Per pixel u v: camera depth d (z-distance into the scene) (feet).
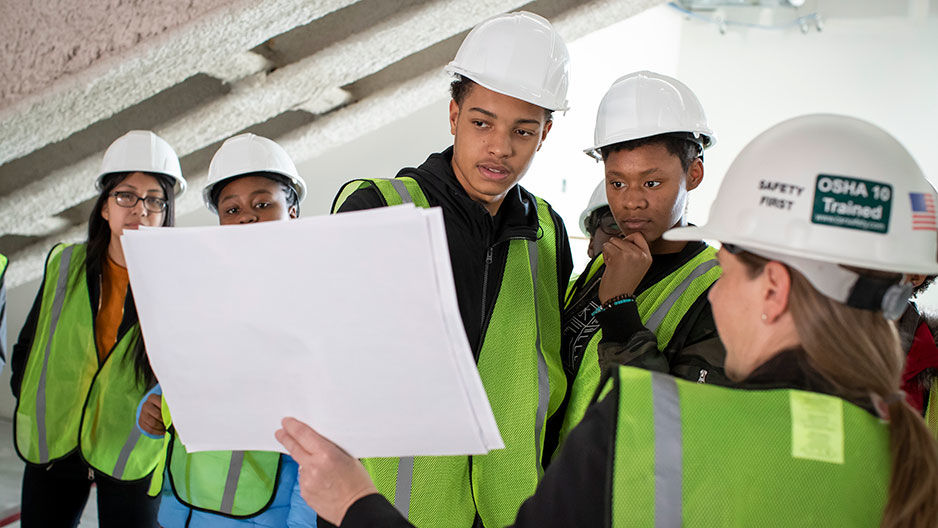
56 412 8.40
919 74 21.68
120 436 8.41
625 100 5.82
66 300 8.61
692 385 3.06
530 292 5.60
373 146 18.34
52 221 13.11
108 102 10.02
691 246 5.90
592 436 3.03
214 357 3.46
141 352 8.36
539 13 11.97
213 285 3.31
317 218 3.05
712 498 2.89
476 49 5.34
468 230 5.40
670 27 22.49
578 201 20.93
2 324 9.50
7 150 10.34
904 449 2.90
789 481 2.89
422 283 3.05
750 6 22.18
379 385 3.35
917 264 3.03
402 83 12.97
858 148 3.09
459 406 3.33
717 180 22.82
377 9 11.14
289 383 3.46
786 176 3.14
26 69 9.43
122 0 9.25
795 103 22.34
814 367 3.04
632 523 2.89
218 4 9.20
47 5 9.30
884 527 2.86
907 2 21.61
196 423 3.67
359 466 3.59
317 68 11.42
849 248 3.02
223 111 11.66
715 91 22.72
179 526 6.77
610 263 5.61
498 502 5.29
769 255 3.14
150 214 8.87
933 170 21.76
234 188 7.91
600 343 5.37
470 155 5.29
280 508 6.61
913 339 6.49
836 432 2.94
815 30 22.18
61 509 8.70
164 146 9.07
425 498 5.21
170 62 9.78
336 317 3.22
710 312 5.47
